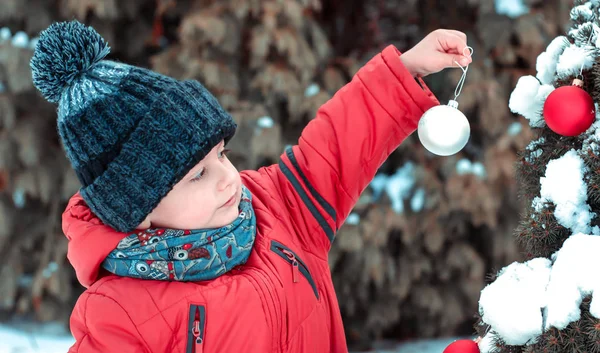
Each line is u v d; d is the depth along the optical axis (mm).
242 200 1176
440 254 2848
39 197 2943
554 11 2729
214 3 2693
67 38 1062
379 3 3068
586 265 816
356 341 2900
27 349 2619
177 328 1033
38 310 2861
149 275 1055
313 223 1229
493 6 2711
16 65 2637
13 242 2902
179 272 1057
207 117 1050
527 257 1017
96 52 1093
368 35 3080
